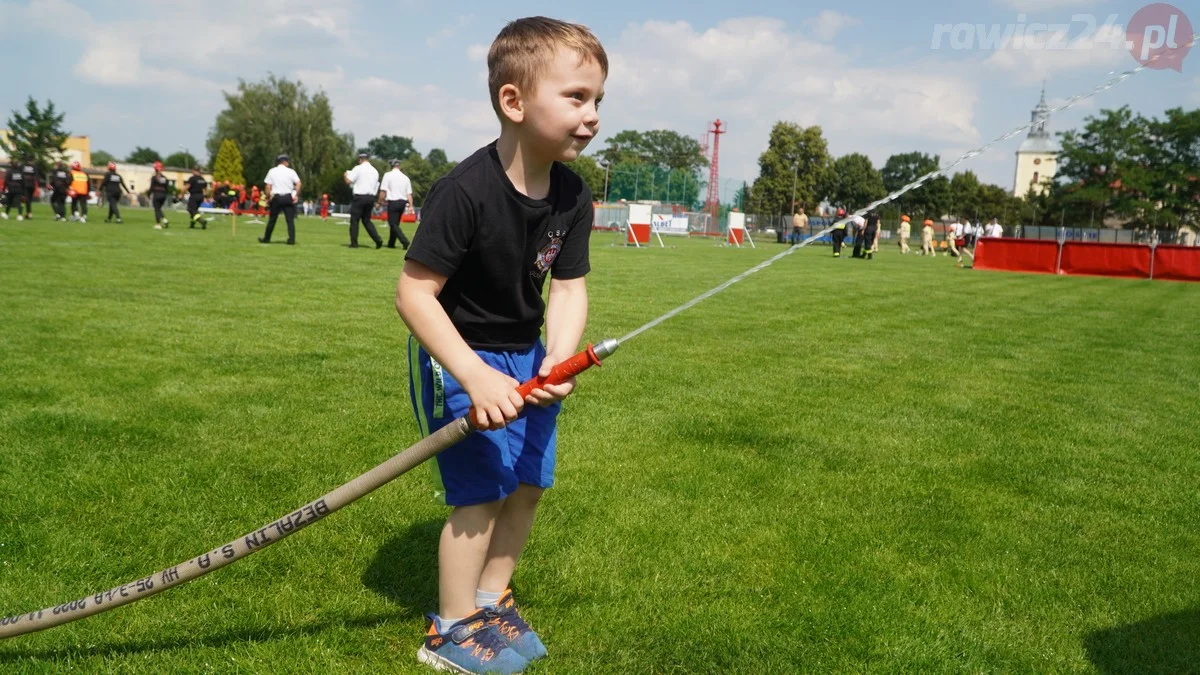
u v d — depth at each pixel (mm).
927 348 8227
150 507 3441
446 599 2404
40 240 15891
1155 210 60062
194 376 5582
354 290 10438
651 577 3014
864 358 7492
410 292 2174
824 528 3500
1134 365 7738
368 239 22547
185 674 2348
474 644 2371
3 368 5516
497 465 2314
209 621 2625
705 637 2605
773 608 2814
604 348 2064
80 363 5773
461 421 2068
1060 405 5934
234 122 82438
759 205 75000
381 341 7109
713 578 3018
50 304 8203
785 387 6117
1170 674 2488
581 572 3025
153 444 4188
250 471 3869
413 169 112000
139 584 2172
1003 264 23703
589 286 12875
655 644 2561
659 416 5141
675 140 127375
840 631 2680
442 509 3535
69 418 4484
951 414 5527
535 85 2148
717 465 4246
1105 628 2760
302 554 3094
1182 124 59875
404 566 3035
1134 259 21938
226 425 4531
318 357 6355
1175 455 4770
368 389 5430
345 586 2881
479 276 2287
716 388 5980
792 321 9812
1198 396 6430
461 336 2340
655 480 3994
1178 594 3020
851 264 23469
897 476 4211
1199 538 3559
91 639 2492
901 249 38625
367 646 2510
